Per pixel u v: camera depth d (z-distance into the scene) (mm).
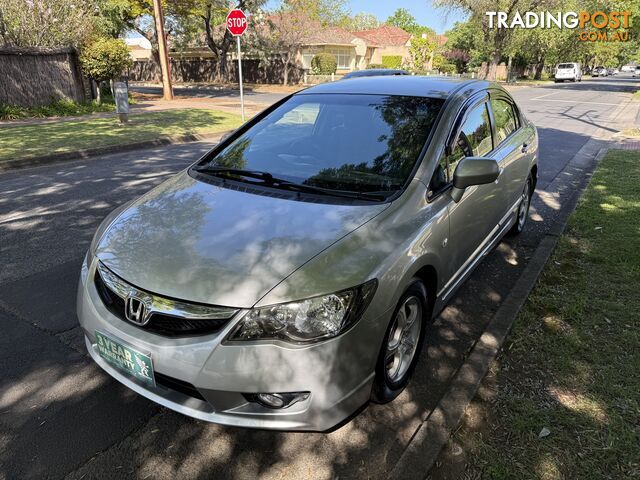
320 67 37094
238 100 22781
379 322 2271
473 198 3299
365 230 2461
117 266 2381
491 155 3830
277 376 2064
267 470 2252
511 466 2227
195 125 13633
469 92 3701
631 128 13203
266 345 2053
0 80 14836
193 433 2463
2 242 4879
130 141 10672
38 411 2590
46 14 16547
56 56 16141
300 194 2838
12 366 2953
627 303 3617
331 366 2105
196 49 45406
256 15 32344
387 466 2287
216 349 2070
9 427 2475
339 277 2174
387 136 3180
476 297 3924
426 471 2203
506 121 4465
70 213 5809
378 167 2992
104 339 2354
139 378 2285
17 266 4328
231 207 2727
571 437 2385
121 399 2693
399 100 3439
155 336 2191
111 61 17312
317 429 2174
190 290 2145
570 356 3016
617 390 2703
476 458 2275
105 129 12586
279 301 2078
